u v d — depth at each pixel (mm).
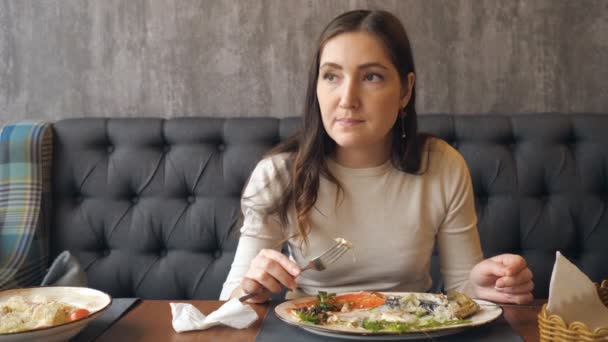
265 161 1260
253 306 959
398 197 1190
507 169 1746
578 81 1911
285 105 1973
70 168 1854
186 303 976
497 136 1766
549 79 1915
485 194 1774
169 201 1819
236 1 1962
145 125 1852
